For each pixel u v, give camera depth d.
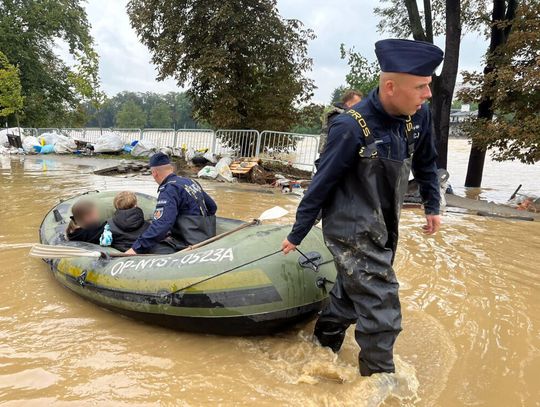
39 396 2.41
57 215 4.65
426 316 3.44
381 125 2.19
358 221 2.26
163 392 2.47
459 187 12.78
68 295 3.77
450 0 11.06
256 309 2.82
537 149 9.55
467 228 6.54
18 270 4.30
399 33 14.33
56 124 32.91
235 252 2.99
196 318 2.95
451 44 11.23
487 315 3.47
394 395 2.39
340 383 2.53
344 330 2.79
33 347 2.92
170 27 13.45
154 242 3.47
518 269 4.61
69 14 30.70
